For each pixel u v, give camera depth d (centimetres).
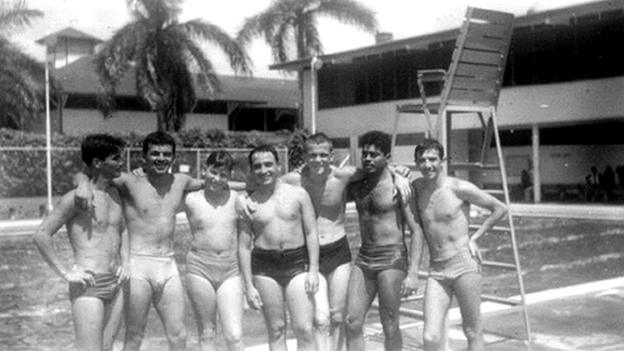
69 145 2925
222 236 550
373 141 558
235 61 3466
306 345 556
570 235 1806
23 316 944
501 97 2827
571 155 3072
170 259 551
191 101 3388
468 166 775
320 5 4100
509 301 712
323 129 3594
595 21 2511
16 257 1577
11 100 3166
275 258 549
